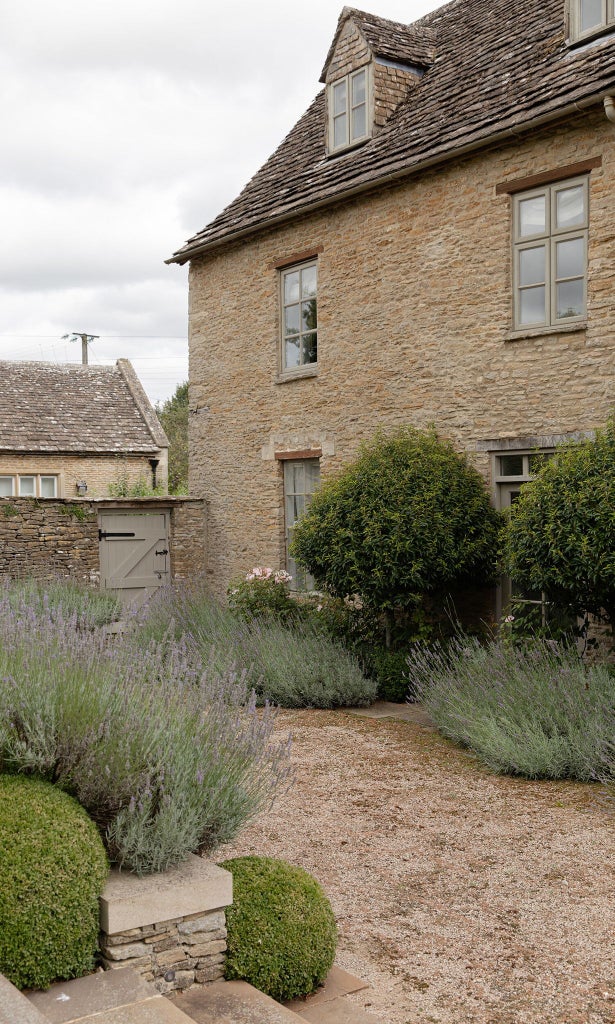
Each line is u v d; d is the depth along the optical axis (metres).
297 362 13.48
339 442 12.48
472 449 10.60
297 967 3.85
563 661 8.00
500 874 5.15
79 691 4.36
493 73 11.28
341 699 9.67
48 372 25.88
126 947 3.63
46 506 14.56
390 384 11.68
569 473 7.88
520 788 6.74
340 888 4.97
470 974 4.07
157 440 24.28
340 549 9.70
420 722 8.95
